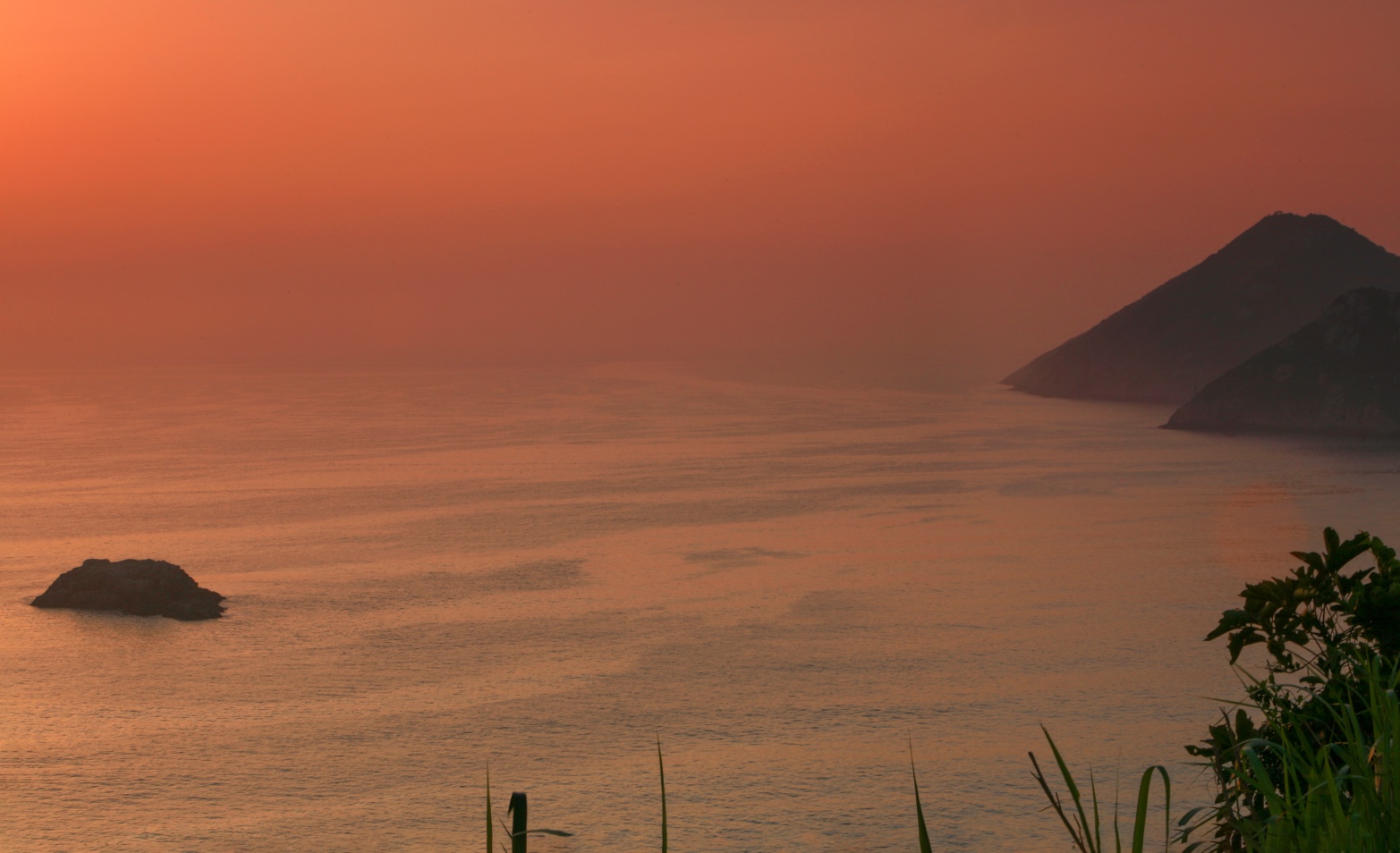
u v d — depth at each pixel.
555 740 89.19
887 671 110.62
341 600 150.25
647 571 168.62
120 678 110.81
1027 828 66.44
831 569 168.12
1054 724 90.94
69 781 79.50
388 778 79.75
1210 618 132.00
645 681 108.12
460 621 137.38
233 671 113.62
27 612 140.38
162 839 67.50
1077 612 136.62
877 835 66.25
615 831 67.81
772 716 95.56
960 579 159.25
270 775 80.62
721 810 71.38
